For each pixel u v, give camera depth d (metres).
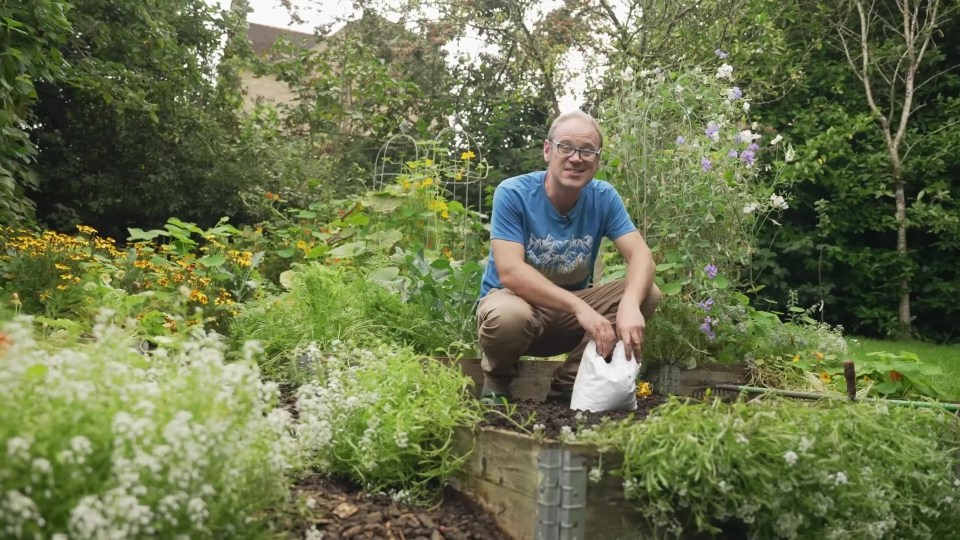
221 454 1.59
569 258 3.14
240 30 10.63
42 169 9.27
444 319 4.00
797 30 10.55
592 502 1.91
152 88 8.88
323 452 2.34
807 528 2.03
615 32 9.30
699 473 1.87
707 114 4.62
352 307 3.90
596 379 2.74
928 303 9.86
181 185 9.96
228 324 4.37
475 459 2.21
